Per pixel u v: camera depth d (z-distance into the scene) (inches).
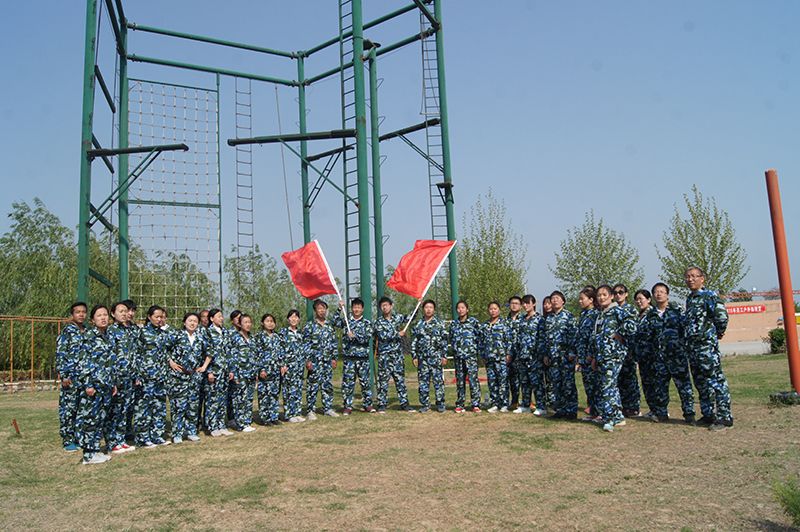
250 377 378.9
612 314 330.0
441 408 424.8
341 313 441.4
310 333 421.1
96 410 293.9
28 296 1085.1
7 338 915.4
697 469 231.3
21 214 1173.1
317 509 203.6
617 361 328.5
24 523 199.2
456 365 424.5
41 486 248.5
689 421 329.7
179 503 217.2
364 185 486.9
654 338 346.6
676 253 1004.6
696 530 167.6
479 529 178.2
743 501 189.9
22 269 1131.9
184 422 345.4
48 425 412.2
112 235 528.7
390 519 190.4
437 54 545.6
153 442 333.1
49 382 812.6
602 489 211.5
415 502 207.0
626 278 1185.4
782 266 368.2
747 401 380.2
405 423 377.7
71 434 326.0
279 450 306.2
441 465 258.7
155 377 332.8
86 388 289.3
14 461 298.7
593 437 305.6
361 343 434.6
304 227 582.2
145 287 583.2
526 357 393.7
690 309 316.5
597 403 348.2
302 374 410.9
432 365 428.1
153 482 250.7
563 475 233.8
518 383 423.2
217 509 208.4
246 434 358.9
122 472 271.0
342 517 194.4
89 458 290.8
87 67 459.2
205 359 356.5
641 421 345.1
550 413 389.7
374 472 251.6
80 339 295.1
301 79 613.6
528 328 393.7
